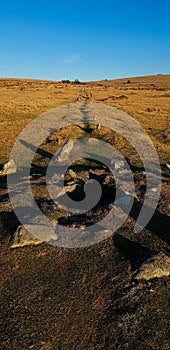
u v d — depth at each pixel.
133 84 103.31
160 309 11.76
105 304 11.95
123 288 12.59
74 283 12.88
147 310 11.69
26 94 62.03
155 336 10.81
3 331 10.86
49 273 13.43
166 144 29.89
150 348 10.45
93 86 86.94
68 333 10.82
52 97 57.41
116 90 76.00
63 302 11.99
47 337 10.66
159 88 85.12
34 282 12.96
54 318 11.34
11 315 11.45
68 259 14.21
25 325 11.05
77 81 101.81
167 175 22.47
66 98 56.50
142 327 11.08
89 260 14.12
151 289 12.52
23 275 13.34
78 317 11.40
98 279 13.08
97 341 10.63
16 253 14.51
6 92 65.44
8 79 105.25
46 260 14.14
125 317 11.38
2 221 16.69
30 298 12.18
